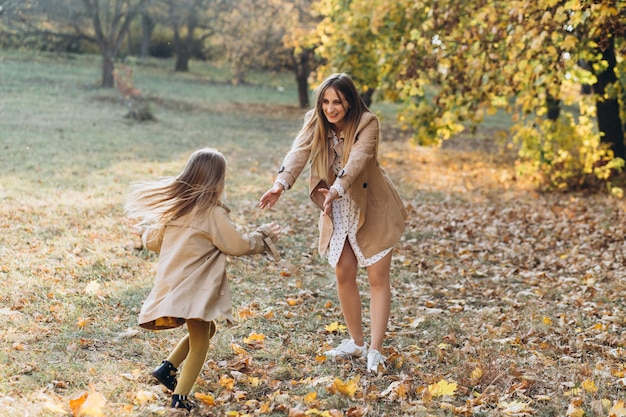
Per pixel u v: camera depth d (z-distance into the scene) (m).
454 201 11.69
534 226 9.80
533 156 11.34
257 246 3.88
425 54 9.77
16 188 9.31
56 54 34.56
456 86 9.77
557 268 7.72
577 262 7.86
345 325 5.39
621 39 11.05
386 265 4.63
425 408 3.84
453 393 4.07
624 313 5.95
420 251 8.20
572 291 6.71
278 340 4.94
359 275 7.00
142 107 19.55
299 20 24.73
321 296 6.16
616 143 13.12
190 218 3.81
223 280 3.81
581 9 7.50
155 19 29.53
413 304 6.15
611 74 12.33
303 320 5.43
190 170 3.86
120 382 3.96
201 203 3.81
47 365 4.11
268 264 7.00
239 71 30.34
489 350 4.87
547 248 8.65
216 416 3.66
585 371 4.48
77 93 23.16
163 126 18.89
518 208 11.16
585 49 8.96
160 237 3.97
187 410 3.66
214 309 3.66
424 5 9.88
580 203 11.47
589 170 11.49
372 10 11.52
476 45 8.95
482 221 10.03
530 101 9.02
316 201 4.62
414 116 10.66
